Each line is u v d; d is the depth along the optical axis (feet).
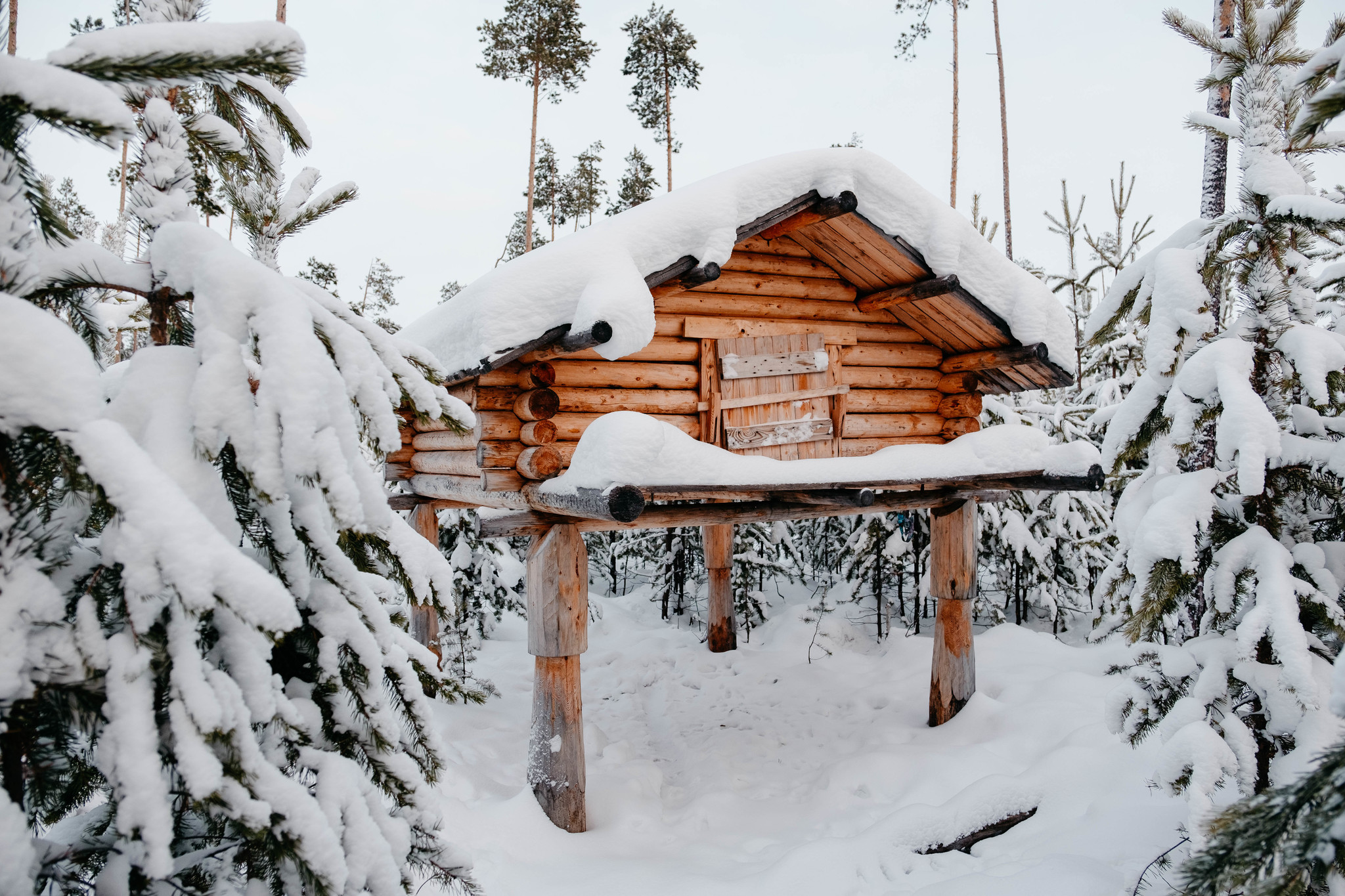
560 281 15.87
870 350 22.16
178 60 5.87
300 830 5.59
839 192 18.19
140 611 5.24
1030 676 25.44
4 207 5.48
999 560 35.35
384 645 7.25
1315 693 10.22
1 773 5.11
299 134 7.57
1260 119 12.84
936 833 16.53
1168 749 10.94
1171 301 12.82
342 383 6.51
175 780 5.74
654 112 57.77
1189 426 12.42
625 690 30.27
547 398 17.19
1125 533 13.61
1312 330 11.80
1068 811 16.84
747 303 20.16
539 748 17.75
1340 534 12.34
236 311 6.21
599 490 14.96
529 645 17.92
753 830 18.42
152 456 5.69
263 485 5.93
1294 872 6.00
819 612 37.50
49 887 5.61
